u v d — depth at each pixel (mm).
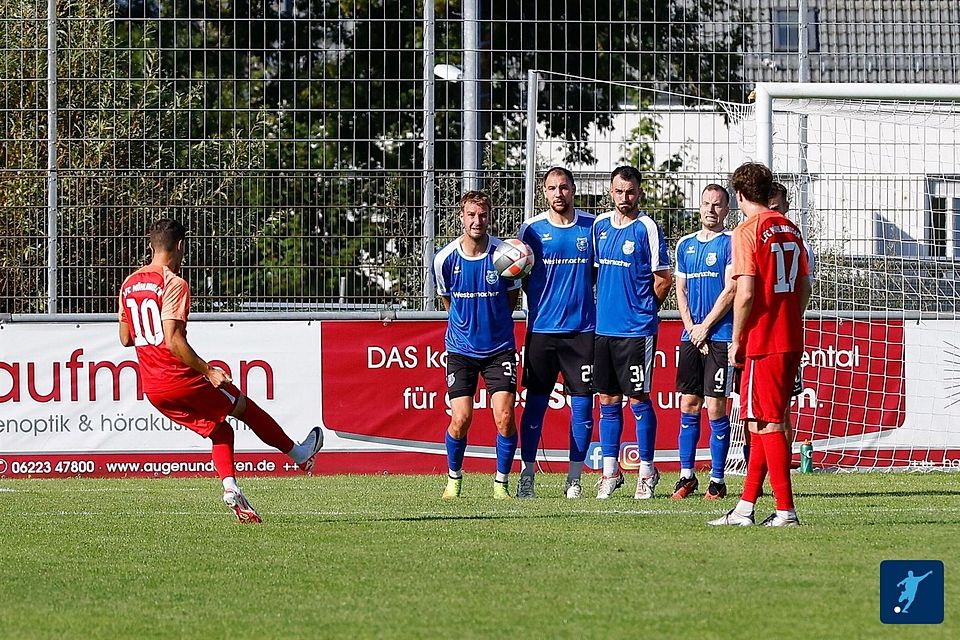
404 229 39344
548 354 32469
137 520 27641
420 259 39406
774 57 41312
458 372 32125
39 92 39375
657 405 40406
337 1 40188
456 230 39250
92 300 39562
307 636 16016
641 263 31688
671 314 40188
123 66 39531
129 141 39438
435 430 40344
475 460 40406
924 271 40344
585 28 40625
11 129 39406
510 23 40375
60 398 39688
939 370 40531
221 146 39625
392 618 16875
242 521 26609
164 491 34969
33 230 39250
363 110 39812
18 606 18016
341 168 39656
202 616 17234
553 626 16250
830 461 40562
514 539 23469
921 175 40094
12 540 24359
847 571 19641
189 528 25875
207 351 39562
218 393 26469
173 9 39812
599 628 16109
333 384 40062
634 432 40469
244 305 39500
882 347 40531
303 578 19812
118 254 39375
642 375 31766
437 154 39969
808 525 24875
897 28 42562
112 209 39250
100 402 39781
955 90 39000
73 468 39750
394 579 19562
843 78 42250
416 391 40281
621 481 33344
